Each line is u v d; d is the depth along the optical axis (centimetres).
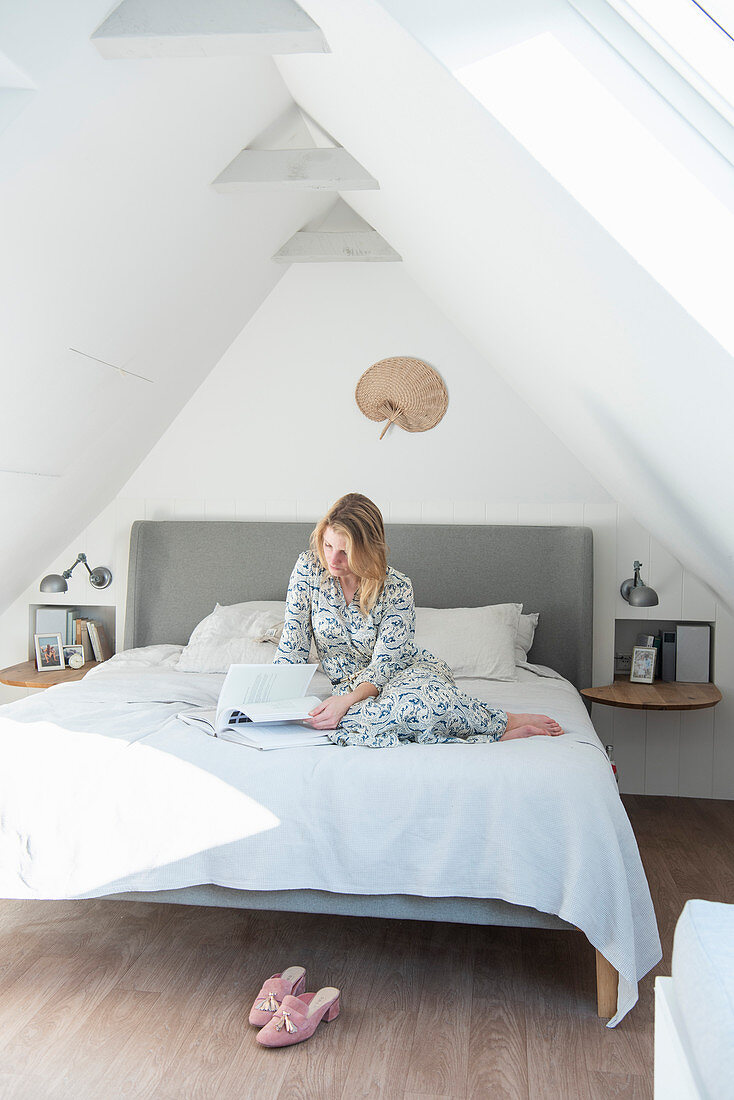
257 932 274
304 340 445
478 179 184
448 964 254
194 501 455
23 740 249
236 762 236
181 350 383
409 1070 202
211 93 245
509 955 261
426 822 224
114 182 232
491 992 238
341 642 286
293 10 187
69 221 226
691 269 143
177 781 233
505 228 198
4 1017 222
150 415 410
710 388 162
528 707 315
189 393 445
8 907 289
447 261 299
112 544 459
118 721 270
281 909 232
